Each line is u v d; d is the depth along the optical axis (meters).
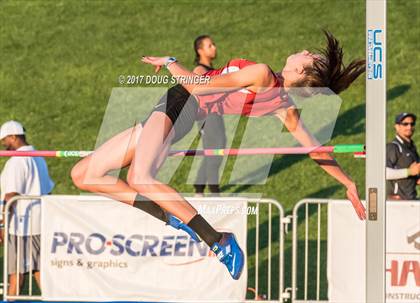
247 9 34.31
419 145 27.59
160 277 18.61
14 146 20.00
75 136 28.52
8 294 19.08
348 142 27.94
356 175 26.75
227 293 18.50
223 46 32.28
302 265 21.92
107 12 34.28
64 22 33.78
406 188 21.73
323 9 34.09
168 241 18.59
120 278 18.64
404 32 32.84
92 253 18.69
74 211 18.67
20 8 34.56
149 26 33.50
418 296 18.56
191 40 32.66
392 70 31.05
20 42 32.84
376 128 12.78
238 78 13.30
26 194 19.55
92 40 32.84
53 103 29.98
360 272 18.56
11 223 19.11
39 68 31.56
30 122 29.19
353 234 18.56
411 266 18.56
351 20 33.41
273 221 24.19
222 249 13.20
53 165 27.47
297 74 13.73
